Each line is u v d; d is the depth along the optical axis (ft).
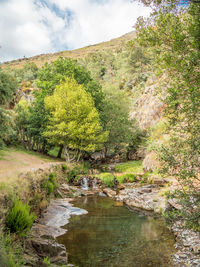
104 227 26.76
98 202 43.65
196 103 14.17
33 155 77.15
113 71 355.56
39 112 83.51
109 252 19.45
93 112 71.00
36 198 24.48
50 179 39.52
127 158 117.70
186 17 15.43
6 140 75.72
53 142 77.36
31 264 12.91
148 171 67.92
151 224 28.66
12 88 45.93
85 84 92.73
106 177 65.36
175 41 14.66
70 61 95.61
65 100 70.44
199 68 14.46
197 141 14.96
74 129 66.95
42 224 24.45
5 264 10.79
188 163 15.75
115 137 107.14
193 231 24.40
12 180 18.95
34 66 367.86
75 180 63.21
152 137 71.41
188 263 17.63
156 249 20.44
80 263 17.10
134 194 48.60
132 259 18.26
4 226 13.70
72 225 26.66
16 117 83.56
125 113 117.29
